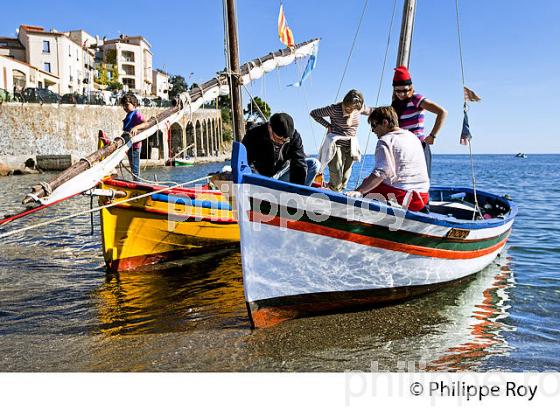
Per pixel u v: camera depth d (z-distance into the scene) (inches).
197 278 268.2
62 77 2209.6
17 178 1155.9
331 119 277.4
